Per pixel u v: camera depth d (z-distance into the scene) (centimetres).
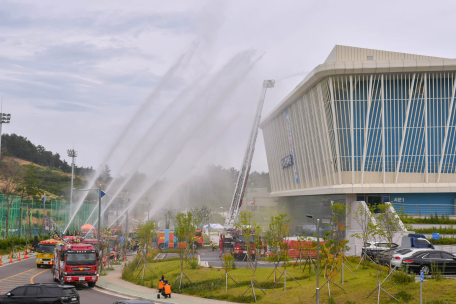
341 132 7469
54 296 2481
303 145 9312
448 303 2347
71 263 3638
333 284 3144
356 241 5219
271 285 3481
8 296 2462
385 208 3725
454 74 7238
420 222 6675
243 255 5388
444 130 7344
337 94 7494
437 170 7344
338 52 7888
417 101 7375
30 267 5112
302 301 2867
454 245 5544
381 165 7419
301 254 4341
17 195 9862
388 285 2812
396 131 7406
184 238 4250
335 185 7506
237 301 3114
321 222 7962
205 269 4253
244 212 4425
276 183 12194
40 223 11325
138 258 4916
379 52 7900
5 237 8244
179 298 3250
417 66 7119
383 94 7394
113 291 3566
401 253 3256
